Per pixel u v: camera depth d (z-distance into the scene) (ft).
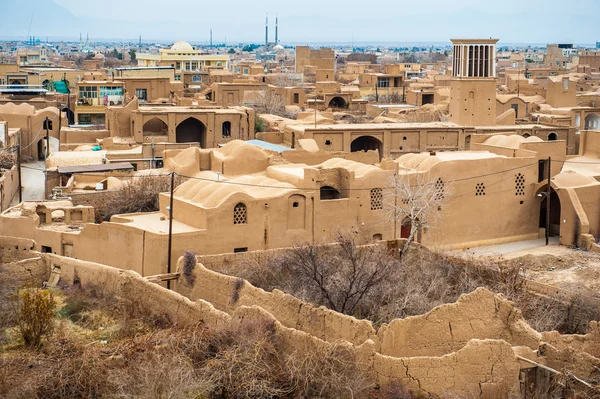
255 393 85.92
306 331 96.48
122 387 89.15
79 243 140.77
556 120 288.30
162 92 309.83
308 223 142.72
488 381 84.64
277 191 140.87
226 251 134.51
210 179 152.15
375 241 146.30
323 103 356.79
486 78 268.00
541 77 462.19
